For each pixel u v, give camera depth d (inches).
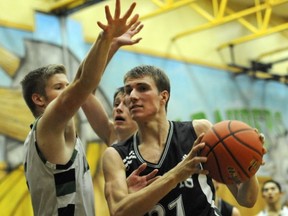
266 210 373.7
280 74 693.9
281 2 541.3
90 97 203.3
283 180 655.8
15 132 447.8
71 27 503.8
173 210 142.0
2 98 447.2
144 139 152.4
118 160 150.1
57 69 147.7
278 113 676.1
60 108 126.4
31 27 476.7
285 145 671.1
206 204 144.6
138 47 555.8
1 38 458.6
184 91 585.3
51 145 131.8
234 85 635.5
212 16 624.4
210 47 622.5
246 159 130.3
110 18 125.1
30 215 444.5
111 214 140.1
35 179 137.7
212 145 131.4
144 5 566.9
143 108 148.9
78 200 139.0
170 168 146.9
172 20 591.8
